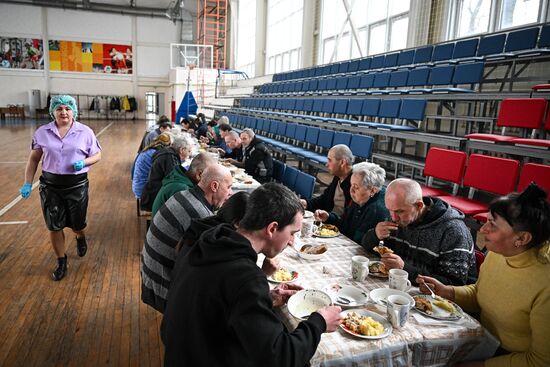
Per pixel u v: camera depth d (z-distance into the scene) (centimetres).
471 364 127
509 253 125
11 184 566
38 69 1797
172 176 236
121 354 207
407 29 739
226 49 1831
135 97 1945
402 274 148
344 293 144
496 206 125
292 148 589
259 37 1423
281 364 95
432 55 607
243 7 1623
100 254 333
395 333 119
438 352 120
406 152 595
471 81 484
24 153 828
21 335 220
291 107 823
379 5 828
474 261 174
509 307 128
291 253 182
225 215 126
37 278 287
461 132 536
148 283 182
